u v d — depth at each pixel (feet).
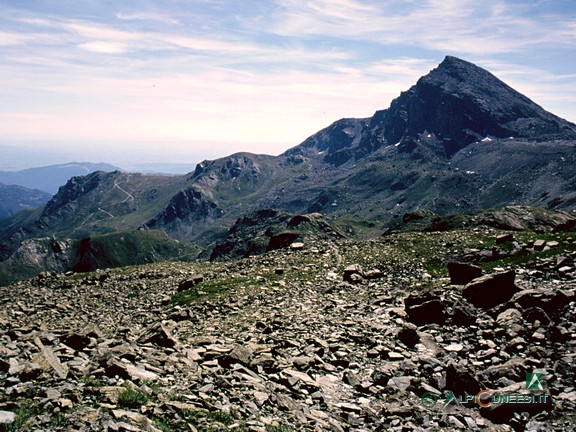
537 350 57.26
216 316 97.55
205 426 35.53
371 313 89.15
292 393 48.91
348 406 46.55
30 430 29.76
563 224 160.97
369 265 145.38
